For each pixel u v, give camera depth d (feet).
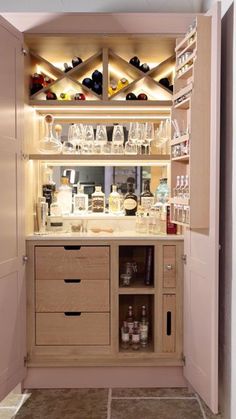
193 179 7.50
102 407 7.92
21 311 8.37
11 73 7.87
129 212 10.02
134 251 9.98
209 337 7.34
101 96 9.04
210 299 7.30
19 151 8.27
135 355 8.63
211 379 7.20
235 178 7.02
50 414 7.68
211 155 7.24
